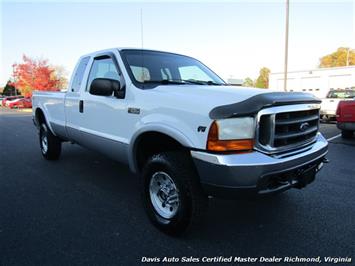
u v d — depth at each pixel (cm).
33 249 292
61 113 527
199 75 447
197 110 275
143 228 336
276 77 2473
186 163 295
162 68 410
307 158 303
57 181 498
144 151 359
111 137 386
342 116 941
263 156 265
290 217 364
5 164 608
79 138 477
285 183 285
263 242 308
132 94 352
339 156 702
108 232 326
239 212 377
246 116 263
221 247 298
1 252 287
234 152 262
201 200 294
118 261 275
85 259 277
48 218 360
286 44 1894
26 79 4212
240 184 257
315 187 471
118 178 516
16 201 412
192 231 309
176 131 288
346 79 2080
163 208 328
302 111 308
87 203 406
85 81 458
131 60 393
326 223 349
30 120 1859
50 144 611
